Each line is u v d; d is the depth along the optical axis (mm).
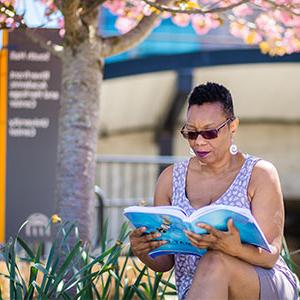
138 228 4656
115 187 13586
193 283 4418
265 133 18250
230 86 16172
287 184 18062
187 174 5105
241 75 15836
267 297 4555
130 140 17375
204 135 4773
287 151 18219
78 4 6375
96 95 6727
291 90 16484
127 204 11844
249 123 18172
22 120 8805
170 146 16656
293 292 4836
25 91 8805
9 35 8727
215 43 11742
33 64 8781
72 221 6352
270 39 7559
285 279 4777
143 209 4480
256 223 4270
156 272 5559
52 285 5289
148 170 13227
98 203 10391
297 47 7496
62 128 6656
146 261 5027
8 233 8742
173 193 5105
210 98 4793
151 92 15797
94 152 6699
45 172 8828
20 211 8797
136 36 6926
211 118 4762
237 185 4867
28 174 8820
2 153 8805
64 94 6699
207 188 4988
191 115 4809
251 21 7793
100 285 6191
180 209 4449
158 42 11781
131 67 11875
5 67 8766
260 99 16938
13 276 5207
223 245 4395
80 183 6551
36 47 8773
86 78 6645
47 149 8828
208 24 7387
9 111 8805
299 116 17875
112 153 17375
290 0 6520
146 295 5652
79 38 6621
